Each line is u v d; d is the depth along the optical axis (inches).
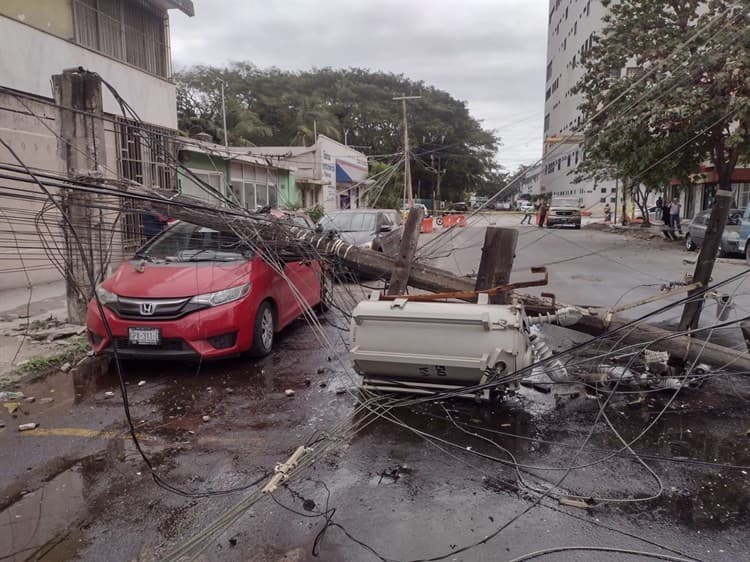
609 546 118.8
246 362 251.9
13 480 148.1
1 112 410.0
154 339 221.6
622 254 697.0
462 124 2508.6
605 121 542.9
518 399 203.9
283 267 264.2
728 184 680.4
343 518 129.6
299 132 1866.4
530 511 132.4
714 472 151.3
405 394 202.4
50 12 486.9
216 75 2188.7
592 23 1667.1
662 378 204.8
